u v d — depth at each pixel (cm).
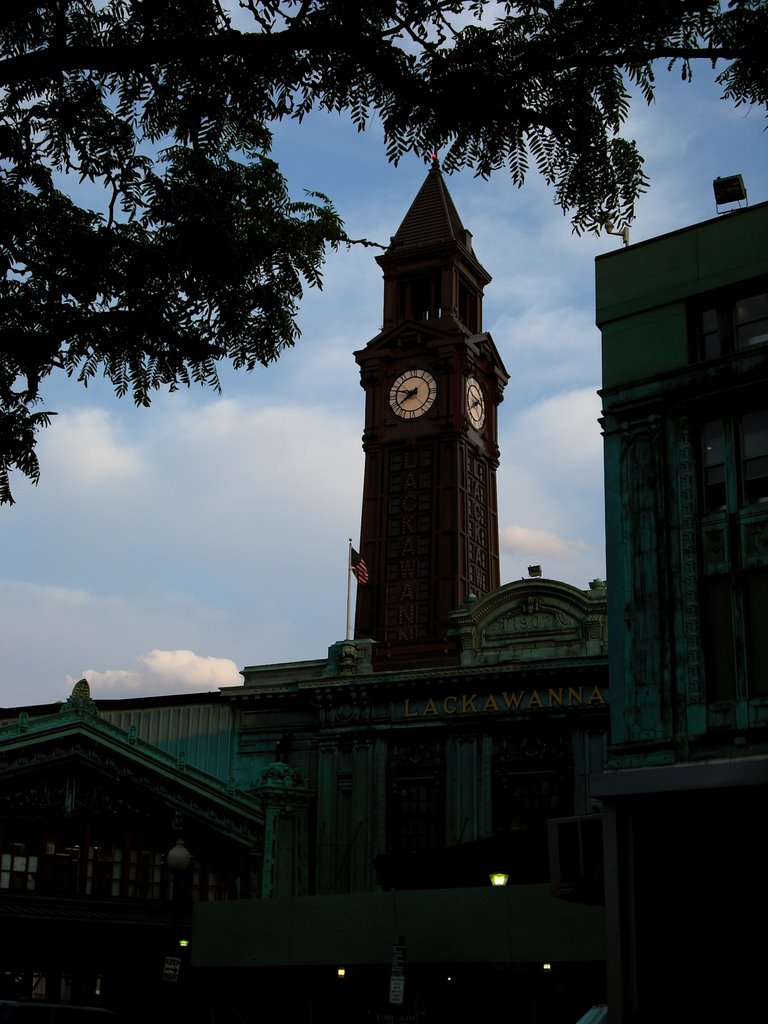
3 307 1998
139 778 6956
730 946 3005
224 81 1894
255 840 7269
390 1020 3950
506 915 3775
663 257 3606
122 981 6531
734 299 3491
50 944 6394
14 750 6562
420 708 7538
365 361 12475
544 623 7450
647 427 3497
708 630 3262
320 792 7600
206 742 8094
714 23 1847
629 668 3338
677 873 3102
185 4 1803
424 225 12925
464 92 1805
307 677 8038
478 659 7531
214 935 4225
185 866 3984
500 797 7206
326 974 4103
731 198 3834
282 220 2241
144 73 1942
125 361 2134
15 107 1998
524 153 1955
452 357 12175
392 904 3956
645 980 3052
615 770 3253
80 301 2056
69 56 1639
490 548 12269
